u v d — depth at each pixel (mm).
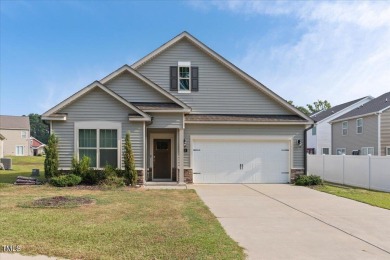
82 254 5320
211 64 17250
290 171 16922
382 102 27906
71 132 14633
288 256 5516
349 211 9469
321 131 35938
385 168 14461
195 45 17172
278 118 16938
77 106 14680
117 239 6168
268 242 6285
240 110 17266
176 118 15516
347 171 17328
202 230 6949
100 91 14719
